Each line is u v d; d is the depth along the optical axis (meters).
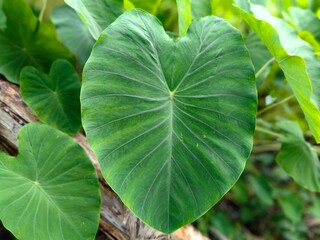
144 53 0.51
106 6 0.67
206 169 0.51
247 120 0.52
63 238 0.55
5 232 0.88
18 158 0.57
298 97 0.58
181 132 0.52
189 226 0.73
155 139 0.51
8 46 0.77
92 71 0.49
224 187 0.50
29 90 0.67
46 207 0.56
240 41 0.54
